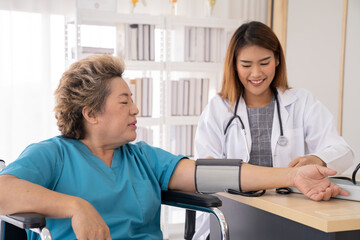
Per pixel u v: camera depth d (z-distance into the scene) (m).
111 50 2.80
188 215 1.38
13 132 2.96
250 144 1.76
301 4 3.02
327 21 2.84
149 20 2.88
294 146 1.77
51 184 1.19
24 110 2.98
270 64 1.66
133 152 1.34
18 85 2.96
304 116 1.77
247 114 1.80
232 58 1.74
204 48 3.13
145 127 3.26
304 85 3.02
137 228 1.25
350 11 2.70
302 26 3.02
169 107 2.97
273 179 1.26
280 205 1.14
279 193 1.32
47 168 1.16
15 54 2.94
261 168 1.29
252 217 1.38
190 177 1.34
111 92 1.23
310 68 2.96
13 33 2.92
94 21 2.83
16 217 0.95
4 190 1.01
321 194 1.18
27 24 2.95
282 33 3.16
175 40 3.25
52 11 3.02
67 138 1.28
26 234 1.20
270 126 1.78
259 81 1.67
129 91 1.27
